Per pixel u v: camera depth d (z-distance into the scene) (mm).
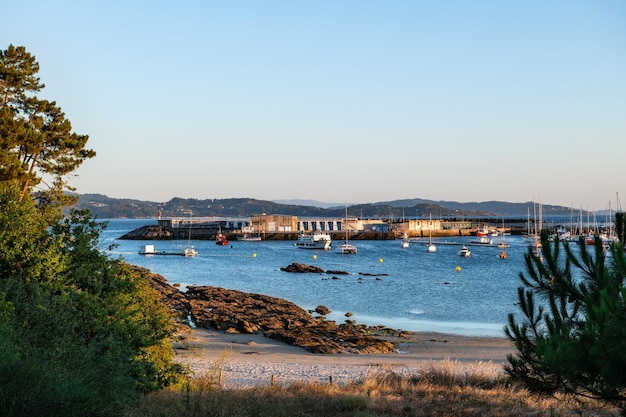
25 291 17109
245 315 59562
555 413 18969
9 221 18562
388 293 85000
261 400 20859
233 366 33969
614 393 11633
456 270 121188
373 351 43500
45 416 11484
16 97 43781
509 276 109375
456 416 18953
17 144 37969
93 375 13477
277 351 42875
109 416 13531
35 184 39250
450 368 26547
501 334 52812
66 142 43188
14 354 12180
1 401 11242
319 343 45344
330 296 82188
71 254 19500
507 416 18844
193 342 43906
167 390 21359
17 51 43875
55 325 15578
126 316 19484
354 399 20203
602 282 11422
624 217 12211
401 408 19844
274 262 147375
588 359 11023
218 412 18156
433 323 59562
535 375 13156
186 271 124312
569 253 12711
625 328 10273
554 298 12656
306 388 23812
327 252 182750
